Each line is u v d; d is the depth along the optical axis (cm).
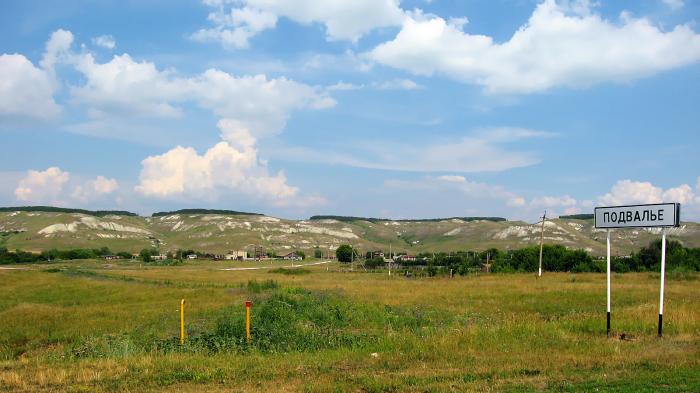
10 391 924
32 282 5138
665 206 1390
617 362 1090
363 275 7312
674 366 1042
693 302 2381
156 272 8100
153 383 974
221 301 3222
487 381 959
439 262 9725
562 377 976
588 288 3459
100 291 4278
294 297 2723
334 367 1098
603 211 1522
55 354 1454
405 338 1417
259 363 1145
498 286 3884
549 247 7075
